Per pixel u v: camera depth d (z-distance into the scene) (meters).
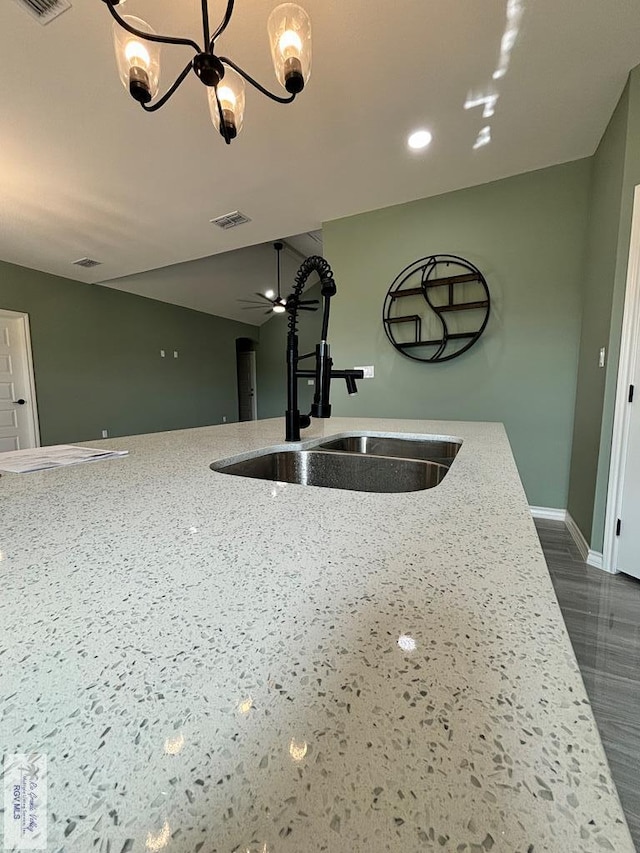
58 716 0.24
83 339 5.13
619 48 1.71
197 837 0.18
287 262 6.23
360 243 3.39
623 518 2.00
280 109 2.04
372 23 1.58
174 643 0.30
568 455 2.78
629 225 1.90
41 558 0.45
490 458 0.99
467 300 3.01
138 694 0.26
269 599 0.36
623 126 1.93
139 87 1.21
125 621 0.33
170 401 6.43
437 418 3.21
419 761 0.21
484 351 3.00
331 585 0.38
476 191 2.92
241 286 6.61
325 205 3.18
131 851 0.17
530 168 2.69
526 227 2.78
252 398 8.97
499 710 0.24
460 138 2.33
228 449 1.16
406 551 0.46
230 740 0.23
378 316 3.39
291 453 1.26
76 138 2.22
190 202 3.03
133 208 3.11
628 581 1.94
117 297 5.57
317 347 1.28
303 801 0.19
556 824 0.18
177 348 6.55
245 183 2.78
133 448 1.19
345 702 0.25
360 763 0.21
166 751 0.22
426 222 3.11
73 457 1.05
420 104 2.03
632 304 1.91
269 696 0.25
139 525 0.55
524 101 2.02
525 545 0.47
